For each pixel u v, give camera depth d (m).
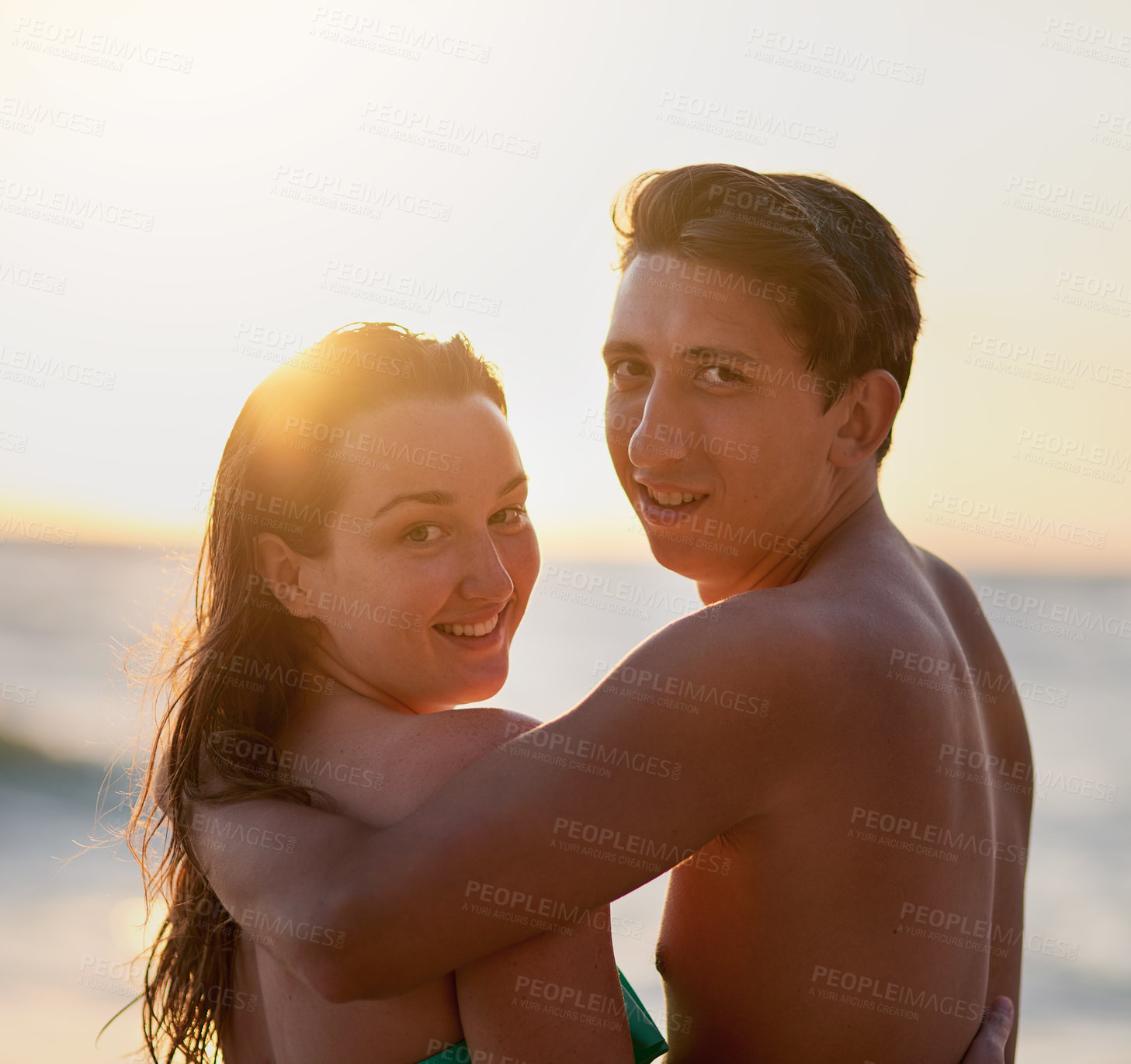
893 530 1.55
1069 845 10.39
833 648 1.20
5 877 9.12
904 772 1.24
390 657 1.38
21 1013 6.62
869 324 1.41
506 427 1.42
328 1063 1.25
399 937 1.08
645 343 1.41
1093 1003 7.69
